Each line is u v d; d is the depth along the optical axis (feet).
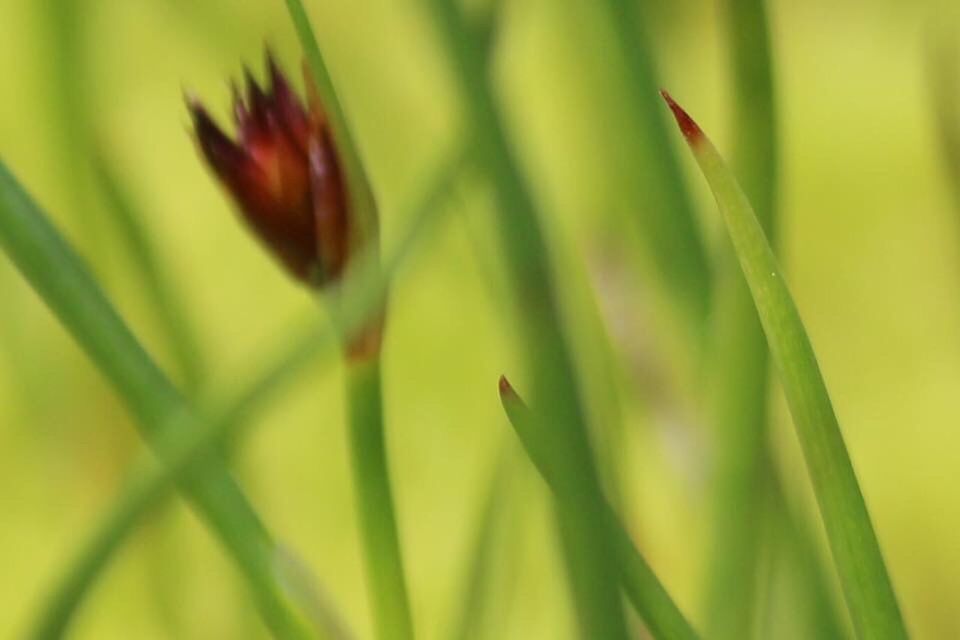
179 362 0.51
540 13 0.64
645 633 0.46
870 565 0.39
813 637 0.47
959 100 0.48
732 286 0.44
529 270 0.42
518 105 0.75
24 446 0.83
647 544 0.51
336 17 0.64
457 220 0.56
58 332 0.54
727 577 0.45
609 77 0.47
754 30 0.43
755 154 0.43
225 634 0.52
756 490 0.45
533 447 0.41
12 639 0.84
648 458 0.56
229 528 0.41
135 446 0.54
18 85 0.58
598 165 0.48
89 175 0.51
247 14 0.52
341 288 0.40
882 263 1.09
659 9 0.51
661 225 0.47
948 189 0.49
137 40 0.71
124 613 0.67
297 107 0.40
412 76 0.65
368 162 0.53
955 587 0.62
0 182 0.40
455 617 0.47
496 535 0.48
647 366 0.50
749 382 0.44
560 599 0.48
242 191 0.40
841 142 1.17
